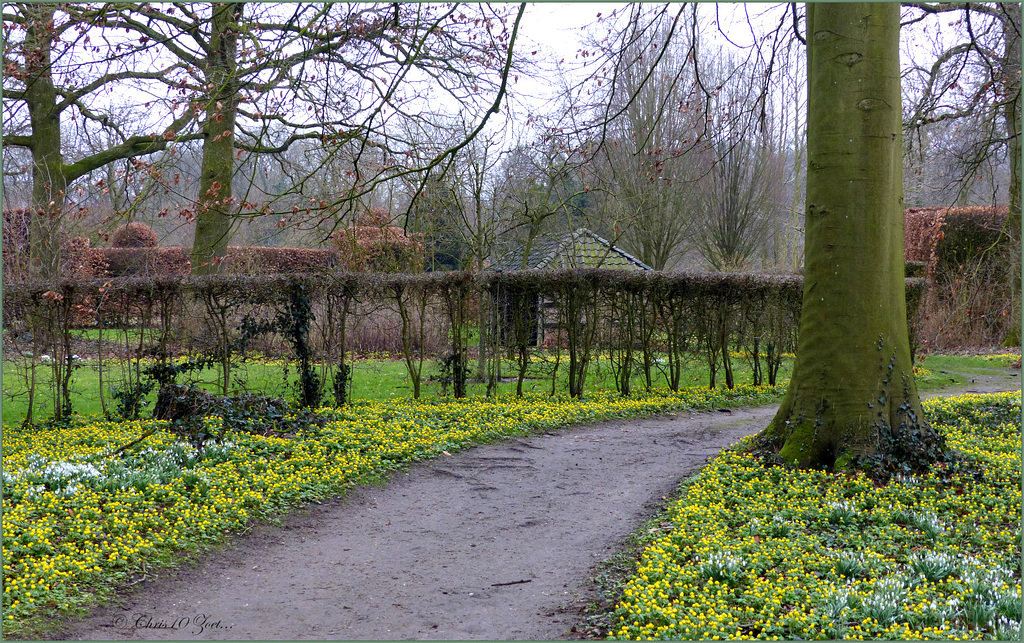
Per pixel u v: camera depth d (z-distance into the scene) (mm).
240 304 14188
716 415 15211
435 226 20406
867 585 5590
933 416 13258
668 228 31812
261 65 10352
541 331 16750
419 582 6434
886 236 9078
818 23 9117
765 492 8273
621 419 14266
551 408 14398
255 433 10867
